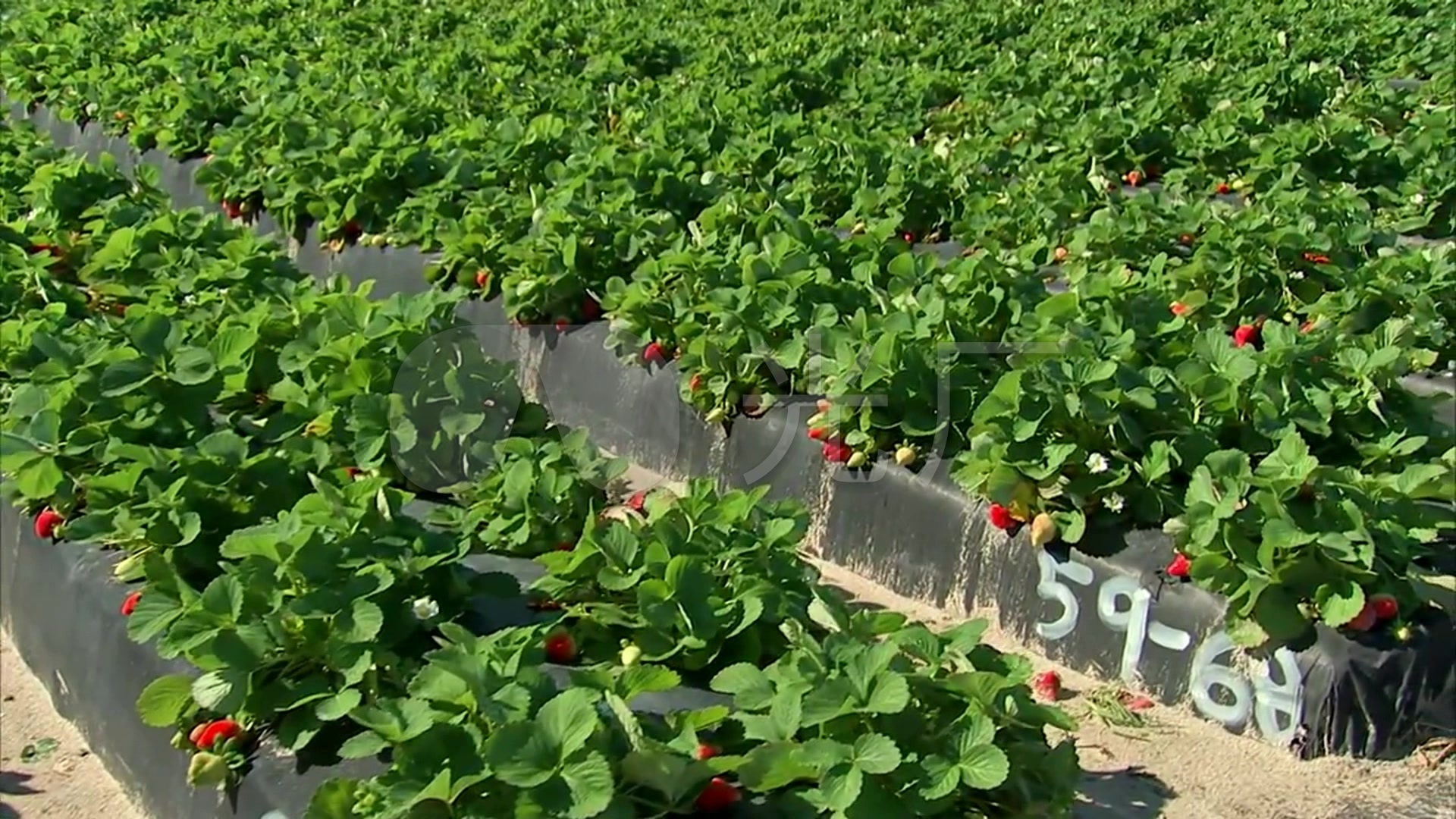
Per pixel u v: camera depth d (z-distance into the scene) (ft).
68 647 18.47
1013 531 19.76
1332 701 16.92
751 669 13.32
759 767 12.09
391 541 15.23
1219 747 17.31
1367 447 20.10
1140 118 38.60
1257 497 17.25
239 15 60.49
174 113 41.19
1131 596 18.51
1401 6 63.10
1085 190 32.48
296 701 13.93
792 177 33.47
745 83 47.60
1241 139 36.96
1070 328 20.86
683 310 24.62
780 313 22.99
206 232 28.94
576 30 55.67
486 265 28.73
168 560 16.66
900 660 13.23
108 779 17.42
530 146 34.06
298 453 17.80
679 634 14.57
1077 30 57.00
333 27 56.65
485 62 49.16
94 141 45.27
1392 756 17.03
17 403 19.57
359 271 31.76
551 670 14.65
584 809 11.12
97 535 17.19
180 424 19.21
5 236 29.99
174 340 19.72
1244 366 20.21
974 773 12.07
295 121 36.45
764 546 15.71
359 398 19.17
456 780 11.68
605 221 28.27
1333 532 17.08
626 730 11.92
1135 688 18.47
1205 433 19.44
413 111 38.06
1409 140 37.06
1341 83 47.55
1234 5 64.95
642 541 15.81
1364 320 25.27
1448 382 25.39
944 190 32.01
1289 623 17.08
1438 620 17.47
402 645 14.89
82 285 29.86
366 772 13.47
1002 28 59.36
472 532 17.47
